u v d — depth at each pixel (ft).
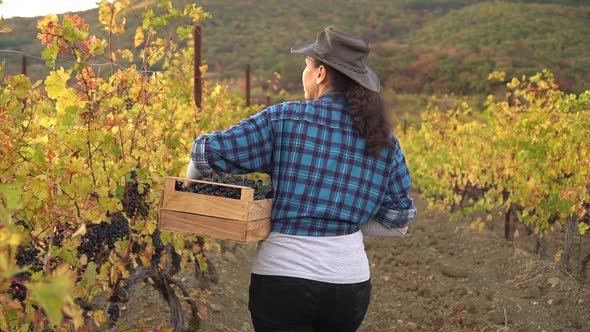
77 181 11.03
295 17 324.19
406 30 318.65
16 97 11.94
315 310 9.91
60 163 11.18
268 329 10.05
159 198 13.19
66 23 12.39
